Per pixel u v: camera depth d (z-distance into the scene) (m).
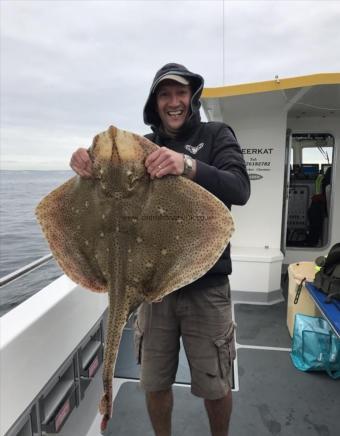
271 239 4.94
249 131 4.77
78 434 2.27
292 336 3.57
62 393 2.00
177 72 1.77
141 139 1.41
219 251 1.36
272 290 4.61
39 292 2.10
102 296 2.64
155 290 1.46
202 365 1.85
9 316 1.78
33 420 1.79
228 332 1.88
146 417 2.51
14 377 1.57
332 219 5.45
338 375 2.94
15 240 13.67
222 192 1.54
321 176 5.88
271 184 4.83
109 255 1.46
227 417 1.94
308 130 5.41
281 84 3.69
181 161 1.41
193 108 1.87
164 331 1.92
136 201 1.43
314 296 3.09
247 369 3.08
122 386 2.83
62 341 2.02
